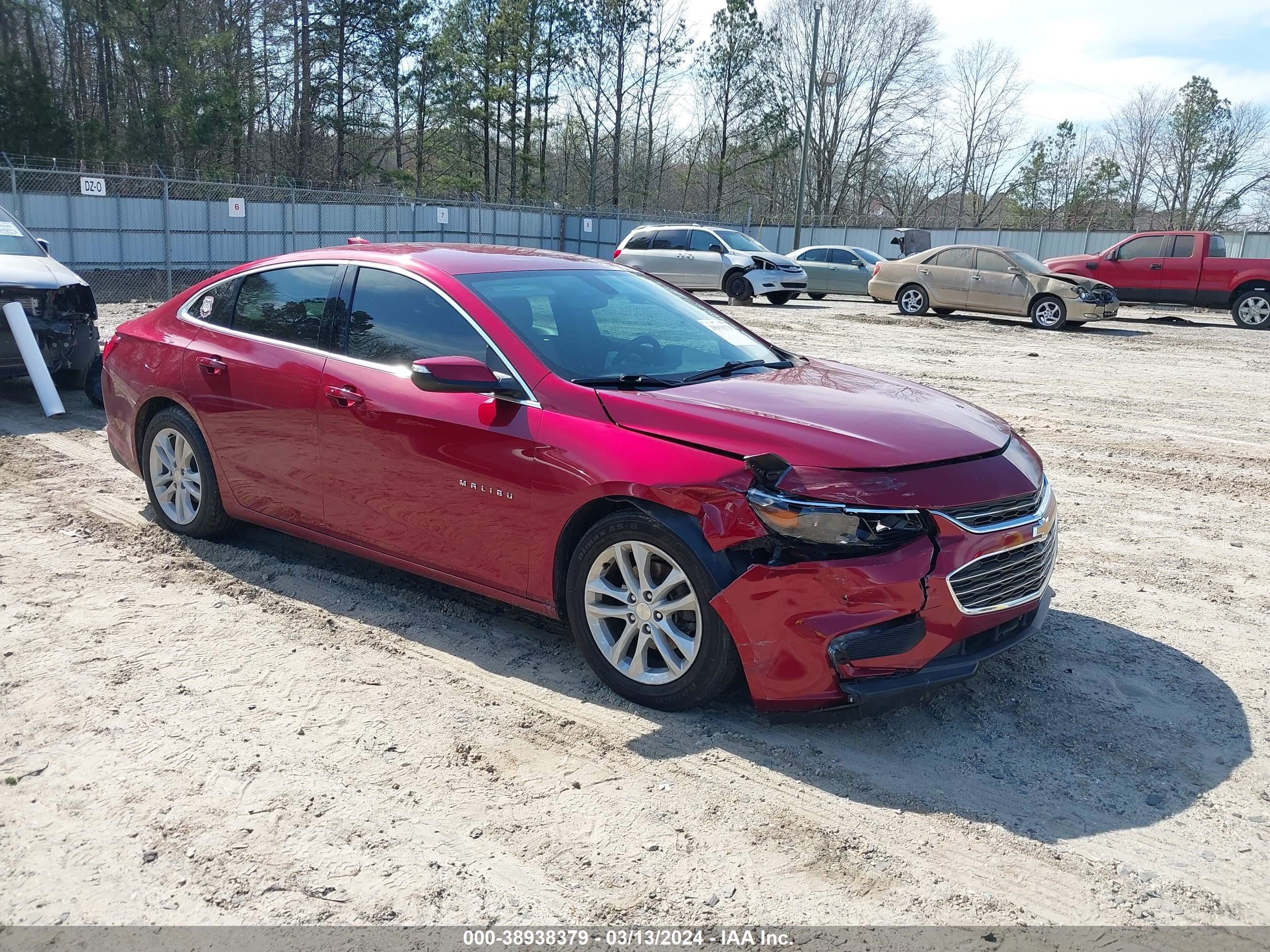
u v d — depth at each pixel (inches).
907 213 2588.6
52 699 143.2
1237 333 763.4
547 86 2145.7
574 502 144.6
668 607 139.0
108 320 671.1
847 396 155.9
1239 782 131.1
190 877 106.7
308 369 179.3
